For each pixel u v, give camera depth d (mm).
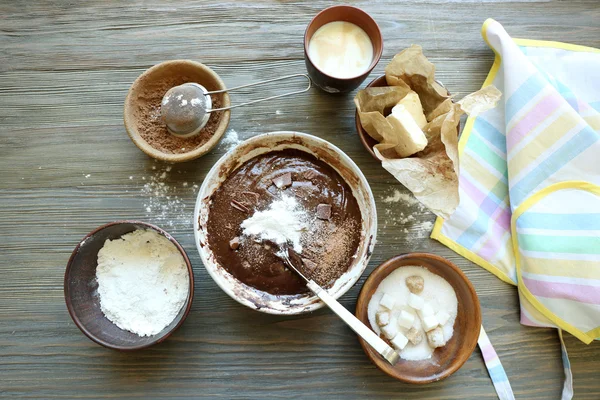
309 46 571
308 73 585
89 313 535
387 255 590
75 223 583
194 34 606
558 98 577
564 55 619
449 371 536
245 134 596
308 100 603
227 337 572
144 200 586
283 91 604
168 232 580
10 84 596
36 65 598
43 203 585
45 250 581
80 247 523
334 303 505
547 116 578
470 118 608
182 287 552
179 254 557
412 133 528
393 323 573
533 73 583
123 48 603
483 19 626
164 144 567
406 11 620
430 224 597
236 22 608
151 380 565
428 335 566
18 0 602
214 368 569
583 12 635
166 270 556
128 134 556
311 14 612
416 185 538
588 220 565
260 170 565
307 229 544
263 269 541
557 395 584
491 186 604
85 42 603
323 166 572
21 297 574
